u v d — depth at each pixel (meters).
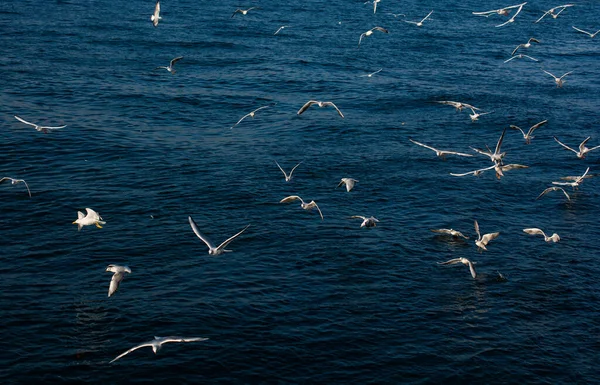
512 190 51.81
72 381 29.69
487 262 41.00
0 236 41.34
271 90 75.69
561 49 103.88
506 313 36.09
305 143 59.47
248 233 43.00
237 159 54.91
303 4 133.38
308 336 33.38
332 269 39.31
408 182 52.09
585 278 39.91
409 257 41.09
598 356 33.19
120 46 91.69
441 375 31.28
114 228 43.00
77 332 32.88
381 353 32.50
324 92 75.69
